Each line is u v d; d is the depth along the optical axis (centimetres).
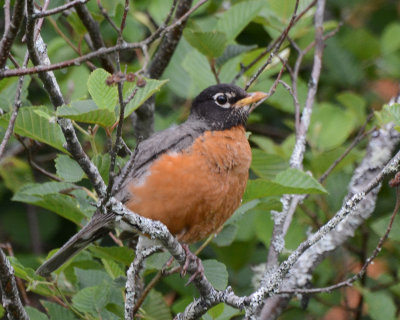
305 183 909
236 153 920
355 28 1534
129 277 791
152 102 1141
